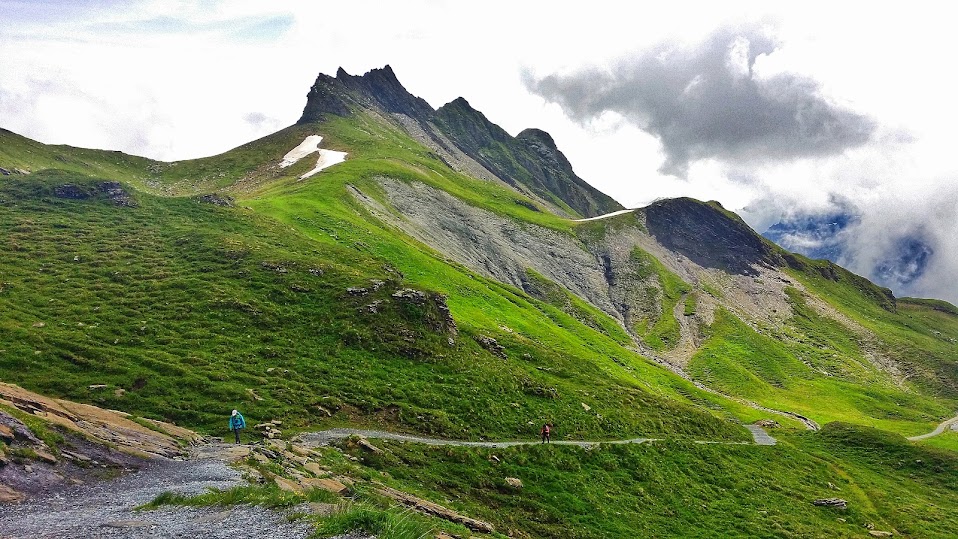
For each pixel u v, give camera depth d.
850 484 81.44
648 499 54.69
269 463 33.56
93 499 23.72
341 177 182.00
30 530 19.27
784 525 57.34
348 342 69.88
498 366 79.19
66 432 30.38
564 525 45.06
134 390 51.41
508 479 48.91
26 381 49.66
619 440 68.50
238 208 118.06
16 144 172.25
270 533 19.25
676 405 94.38
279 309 73.38
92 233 90.75
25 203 99.00
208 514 21.50
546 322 144.88
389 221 165.50
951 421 189.88
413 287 85.69
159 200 113.44
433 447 50.81
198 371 56.31
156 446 34.75
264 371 59.31
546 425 59.44
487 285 155.12
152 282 75.75
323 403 55.59
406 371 68.06
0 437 25.78
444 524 31.12
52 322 61.50
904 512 73.62
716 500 59.84
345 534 19.09
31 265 75.81
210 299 72.31
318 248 100.94
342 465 40.09
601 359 130.00
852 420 172.50
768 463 77.88
